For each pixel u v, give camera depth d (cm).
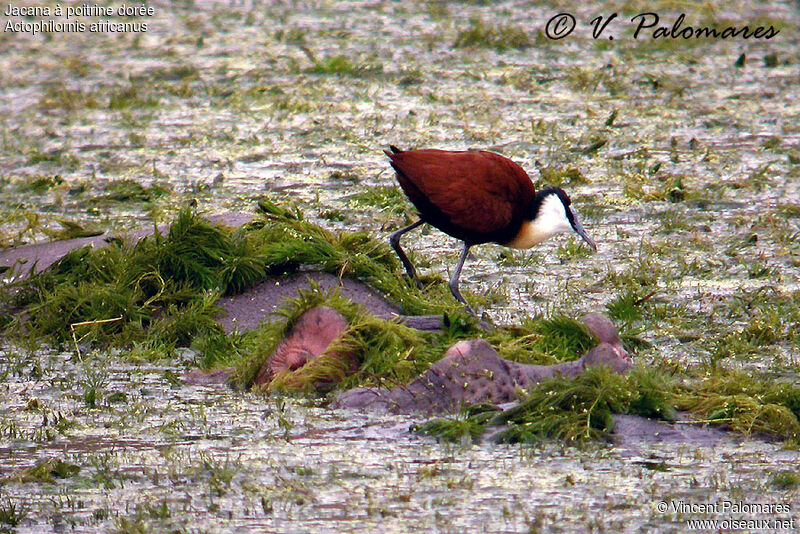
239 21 3509
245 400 1057
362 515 800
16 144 2206
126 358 1178
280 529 777
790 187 1897
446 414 998
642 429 957
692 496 831
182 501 827
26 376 1130
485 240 1333
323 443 941
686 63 2914
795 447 930
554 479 865
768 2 3662
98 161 2089
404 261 1358
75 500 831
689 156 2098
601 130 2273
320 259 1303
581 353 1133
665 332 1246
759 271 1459
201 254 1303
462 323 1177
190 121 2389
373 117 2377
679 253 1548
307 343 1101
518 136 2233
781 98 2572
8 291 1302
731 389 1018
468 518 795
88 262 1337
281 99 2536
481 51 3027
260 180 1950
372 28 3356
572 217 1353
